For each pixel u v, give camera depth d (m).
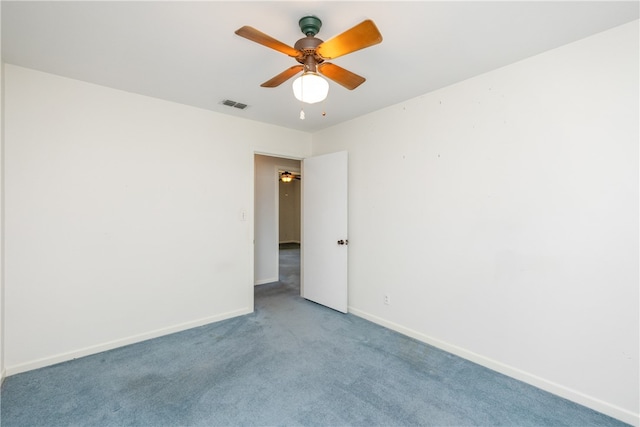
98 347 2.57
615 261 1.81
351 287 3.54
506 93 2.25
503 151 2.27
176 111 2.99
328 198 3.69
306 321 3.29
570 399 1.96
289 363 2.39
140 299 2.79
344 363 2.40
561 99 2.00
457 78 2.46
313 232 3.92
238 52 2.05
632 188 1.75
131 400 1.93
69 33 1.83
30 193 2.29
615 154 1.80
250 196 3.53
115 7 1.59
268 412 1.83
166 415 1.79
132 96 2.75
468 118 2.47
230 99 2.90
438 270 2.68
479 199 2.40
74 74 2.38
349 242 3.56
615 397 1.80
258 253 4.93
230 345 2.71
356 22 1.72
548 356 2.06
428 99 2.75
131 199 2.74
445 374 2.25
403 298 2.97
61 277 2.42
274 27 1.77
